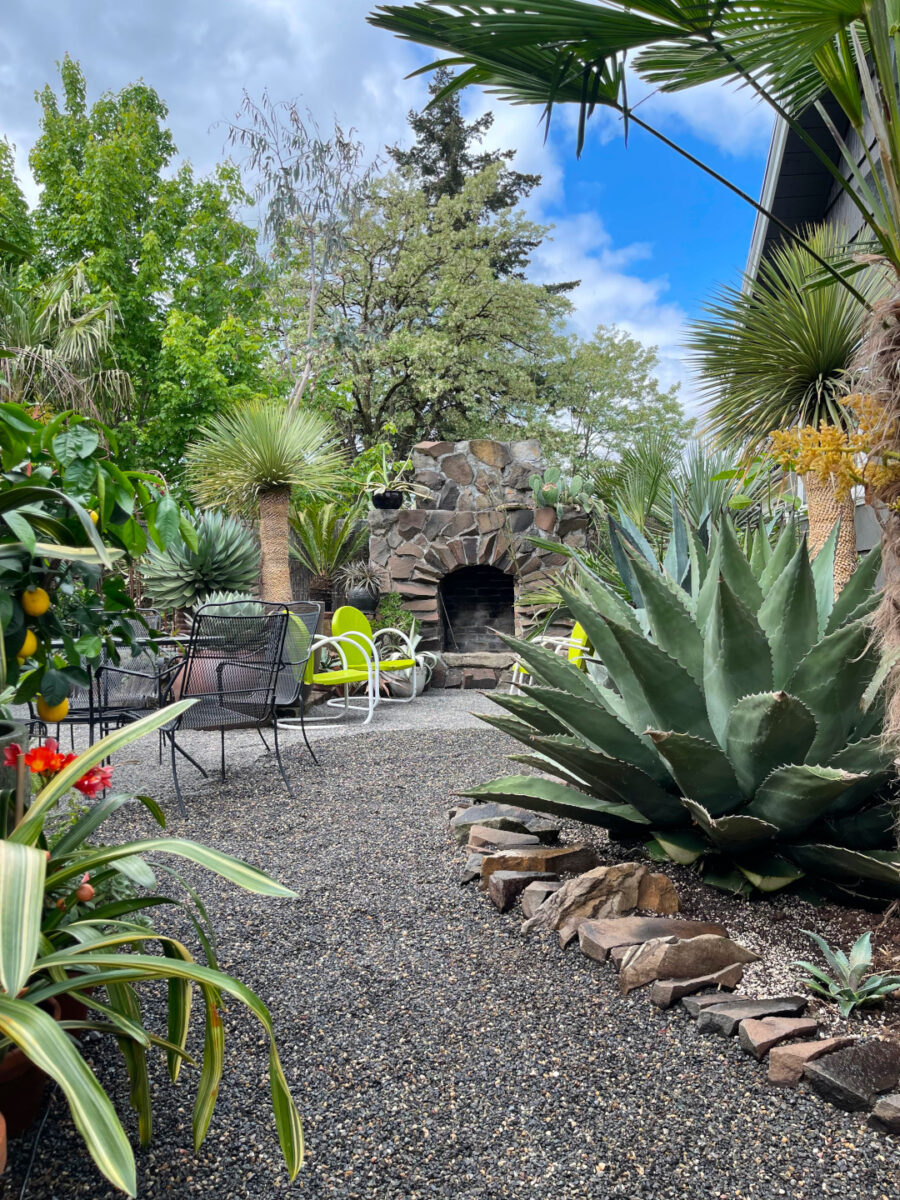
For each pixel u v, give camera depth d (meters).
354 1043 1.60
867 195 1.80
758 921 2.01
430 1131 1.34
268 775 4.05
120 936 1.26
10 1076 1.20
